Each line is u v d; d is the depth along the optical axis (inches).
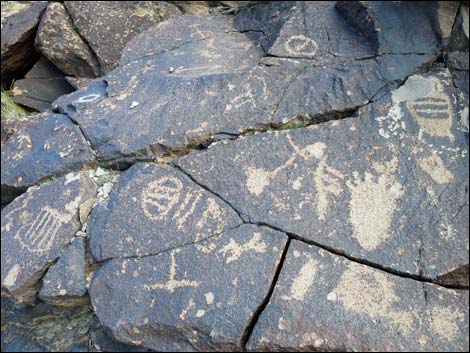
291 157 99.1
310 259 86.9
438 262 84.0
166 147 108.5
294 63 115.4
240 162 100.7
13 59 177.2
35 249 102.6
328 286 83.8
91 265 99.5
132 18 167.0
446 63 108.2
